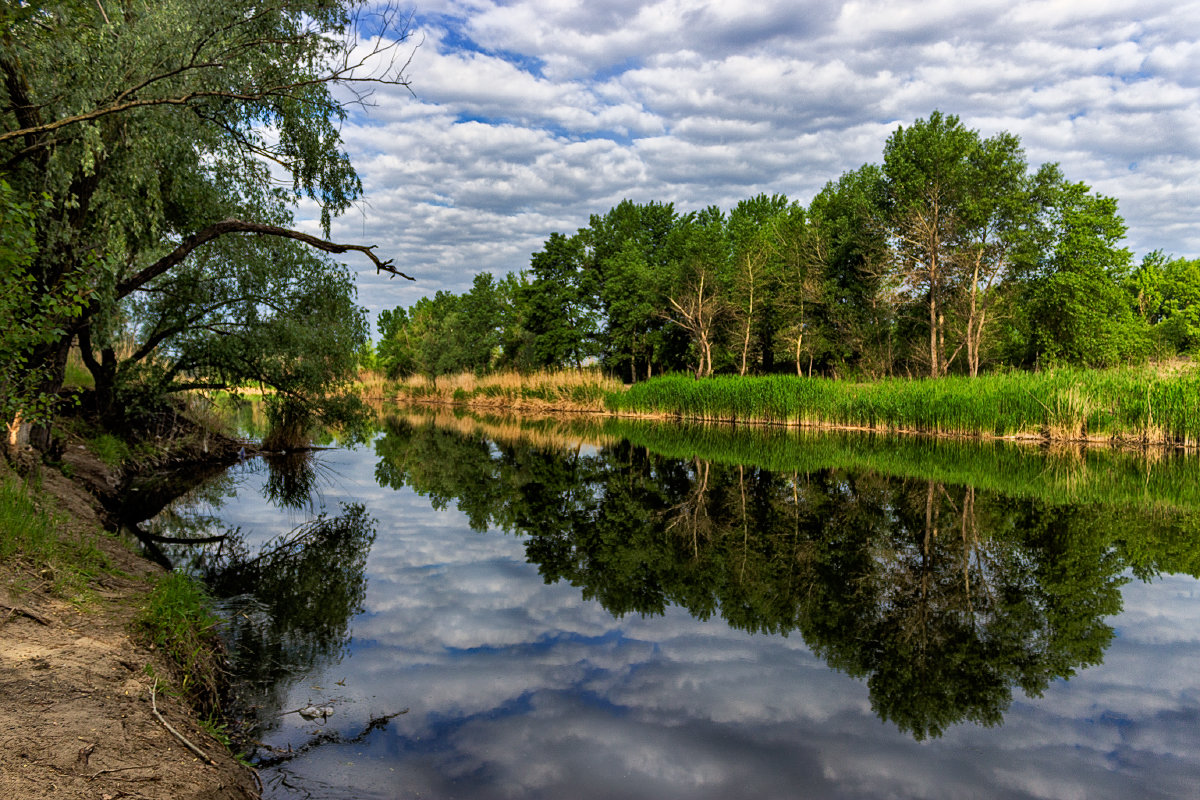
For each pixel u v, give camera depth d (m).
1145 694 4.91
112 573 5.62
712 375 44.50
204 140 9.38
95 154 7.81
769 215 58.22
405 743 4.11
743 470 16.39
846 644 5.88
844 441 22.52
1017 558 8.66
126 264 10.40
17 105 7.06
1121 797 3.62
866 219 38.72
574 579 7.81
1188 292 50.03
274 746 3.99
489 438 24.30
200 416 18.31
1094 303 36.75
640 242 56.50
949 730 4.38
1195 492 13.19
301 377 15.63
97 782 2.63
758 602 7.03
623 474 15.91
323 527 10.39
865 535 9.88
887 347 40.00
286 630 6.05
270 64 9.13
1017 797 3.60
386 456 19.06
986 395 22.84
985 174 35.56
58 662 3.49
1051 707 4.74
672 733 4.30
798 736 4.29
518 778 3.72
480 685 5.00
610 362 49.59
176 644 4.42
